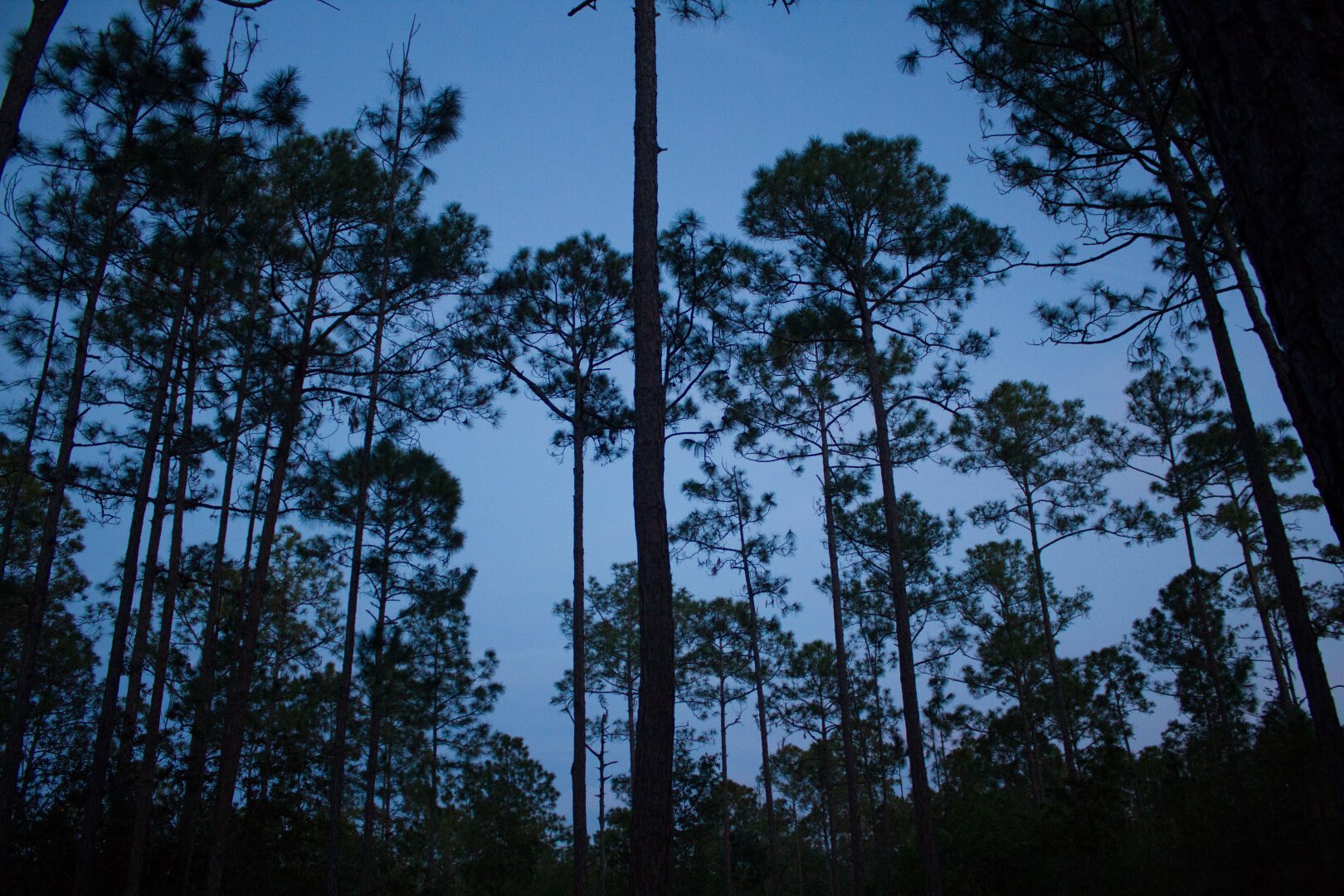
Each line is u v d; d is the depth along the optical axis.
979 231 13.18
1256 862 12.84
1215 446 18.41
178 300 12.81
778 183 14.04
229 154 10.74
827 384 18.52
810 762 33.78
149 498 12.61
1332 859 11.74
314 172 13.49
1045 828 15.97
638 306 6.87
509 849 30.83
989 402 21.53
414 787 29.62
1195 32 1.89
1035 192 10.52
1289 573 8.20
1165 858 15.18
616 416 15.74
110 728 11.85
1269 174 1.70
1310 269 1.62
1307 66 1.65
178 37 10.24
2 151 5.48
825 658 26.75
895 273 13.98
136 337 14.03
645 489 6.39
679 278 11.73
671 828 5.57
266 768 17.14
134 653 12.41
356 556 14.05
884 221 14.01
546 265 15.78
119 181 10.93
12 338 12.81
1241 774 15.47
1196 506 19.47
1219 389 19.16
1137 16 9.83
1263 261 1.76
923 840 11.53
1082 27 9.39
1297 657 8.08
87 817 11.44
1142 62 9.48
